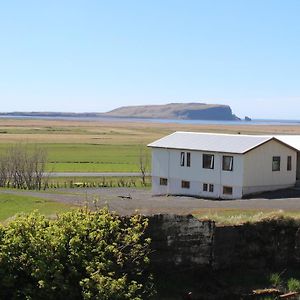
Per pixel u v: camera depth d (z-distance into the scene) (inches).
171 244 921.5
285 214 1082.1
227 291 926.4
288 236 1047.6
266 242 1026.7
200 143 2144.4
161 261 910.4
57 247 679.1
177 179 2188.7
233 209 1323.8
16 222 695.7
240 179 1958.7
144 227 820.0
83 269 684.7
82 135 6264.8
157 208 1338.6
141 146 4672.7
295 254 1044.5
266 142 2009.1
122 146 4653.1
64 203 1330.0
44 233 687.7
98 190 2340.1
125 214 1014.4
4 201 1326.3
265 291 935.0
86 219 719.1
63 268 668.1
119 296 666.8
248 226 1014.4
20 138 5241.1
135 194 2197.3
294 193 1968.5
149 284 837.2
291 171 2108.8
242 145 2006.6
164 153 2235.5
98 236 706.2
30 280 668.7
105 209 784.3
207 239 959.6
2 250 665.6
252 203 1528.1
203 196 2086.6
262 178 2010.3
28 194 1556.3
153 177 2282.2
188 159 2145.7
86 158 3686.0
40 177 2345.0
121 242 772.0
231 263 986.1
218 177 2034.9
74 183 2529.5
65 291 665.0
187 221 939.3
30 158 2824.8
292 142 2229.3
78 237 693.3
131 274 789.2
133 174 2950.3
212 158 2055.9
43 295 655.8
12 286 657.6
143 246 817.5
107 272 701.3
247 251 1005.2
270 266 1023.0
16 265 665.6
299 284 976.3
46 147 4276.6
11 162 2541.8
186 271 935.7
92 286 657.6
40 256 666.2
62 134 6353.3
